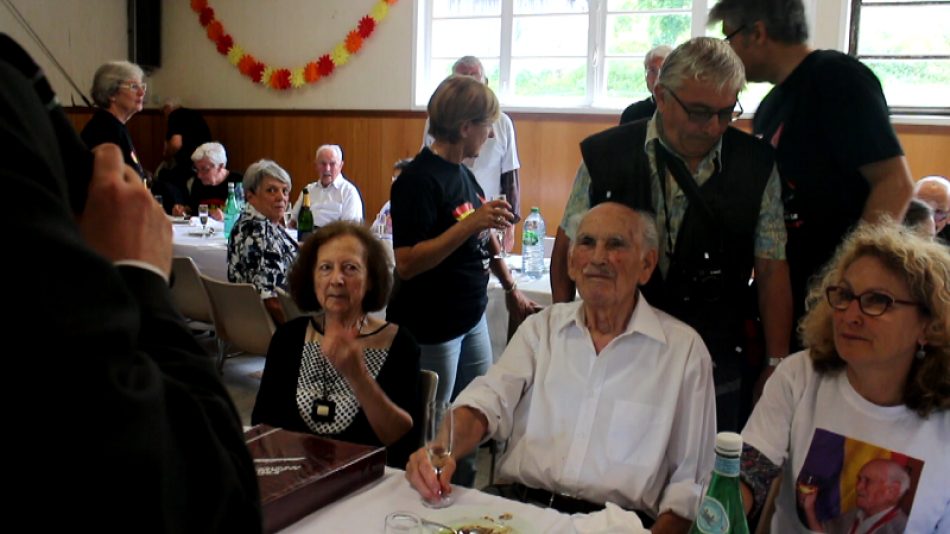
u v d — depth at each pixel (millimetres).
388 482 1476
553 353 1806
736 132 1924
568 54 6121
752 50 2084
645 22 5859
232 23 7309
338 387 1932
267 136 7293
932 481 1381
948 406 1366
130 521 475
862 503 1426
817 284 1691
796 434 1517
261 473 1347
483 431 1751
